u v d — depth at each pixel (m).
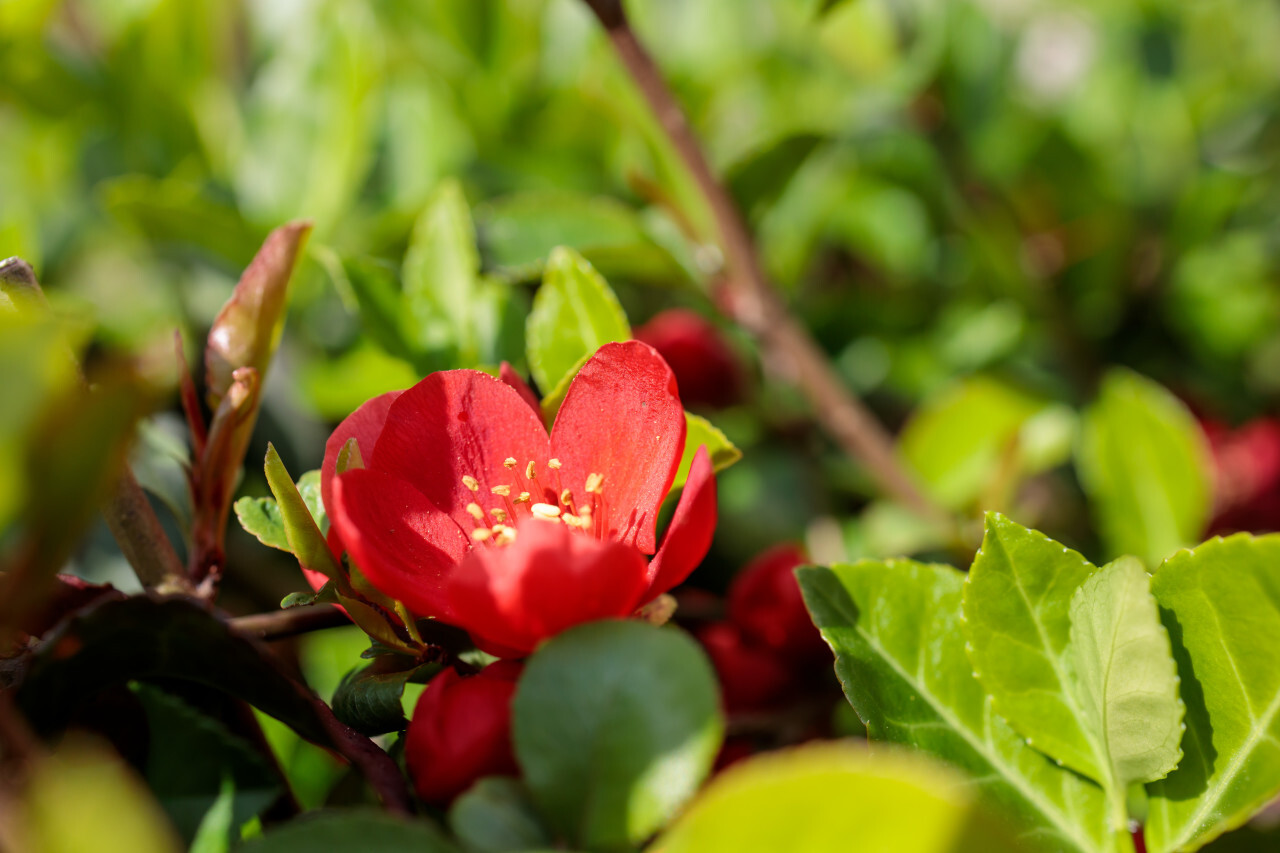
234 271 0.43
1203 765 0.30
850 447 0.42
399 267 0.42
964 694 0.31
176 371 0.33
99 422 0.27
